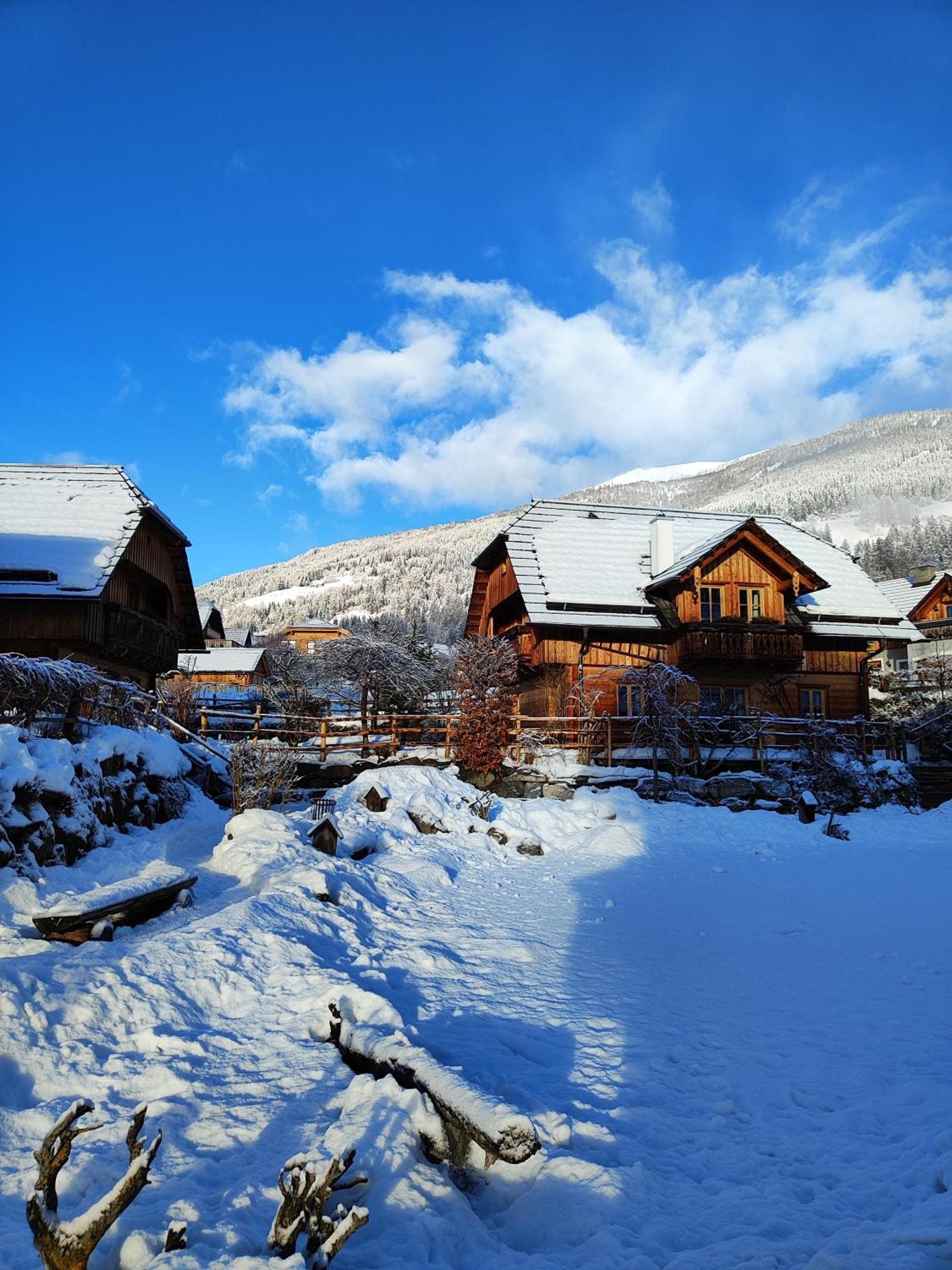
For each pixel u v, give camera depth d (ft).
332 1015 22.39
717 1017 26.17
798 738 83.87
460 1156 17.22
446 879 45.09
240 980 23.86
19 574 74.64
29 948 22.61
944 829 65.82
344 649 96.07
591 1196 15.89
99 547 79.00
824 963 32.17
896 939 35.88
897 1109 19.75
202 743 63.31
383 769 61.41
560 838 58.54
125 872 33.37
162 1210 13.91
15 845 29.30
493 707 69.21
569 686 85.20
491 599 109.60
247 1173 15.39
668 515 105.91
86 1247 11.02
